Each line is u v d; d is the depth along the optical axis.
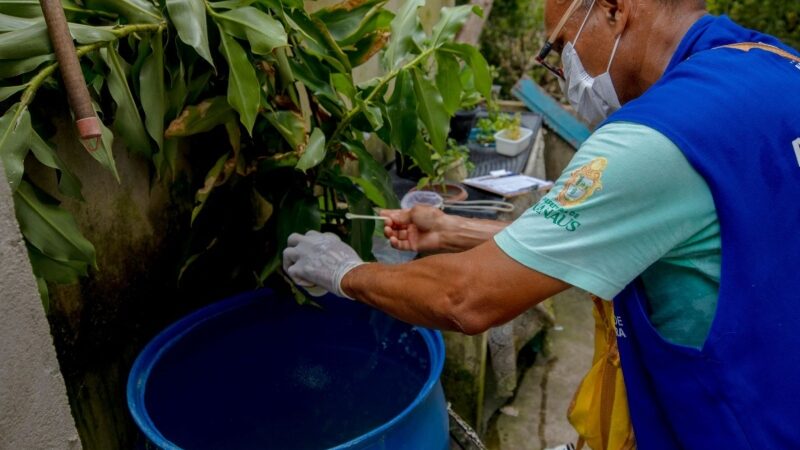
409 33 1.52
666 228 0.84
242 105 1.20
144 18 1.15
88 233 1.30
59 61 0.99
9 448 0.76
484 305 0.92
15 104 0.99
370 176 1.53
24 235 1.03
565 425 2.40
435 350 1.40
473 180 2.71
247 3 1.22
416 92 1.50
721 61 0.90
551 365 2.74
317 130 1.30
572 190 0.86
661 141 0.82
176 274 1.56
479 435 2.24
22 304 0.75
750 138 0.85
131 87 1.24
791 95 0.89
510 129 3.17
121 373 1.45
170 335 1.41
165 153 1.27
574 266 0.86
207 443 1.34
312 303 1.53
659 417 0.98
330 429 1.38
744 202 0.84
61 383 0.83
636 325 0.95
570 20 1.05
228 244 1.66
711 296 0.89
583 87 1.09
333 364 1.57
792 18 4.25
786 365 0.89
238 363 1.54
